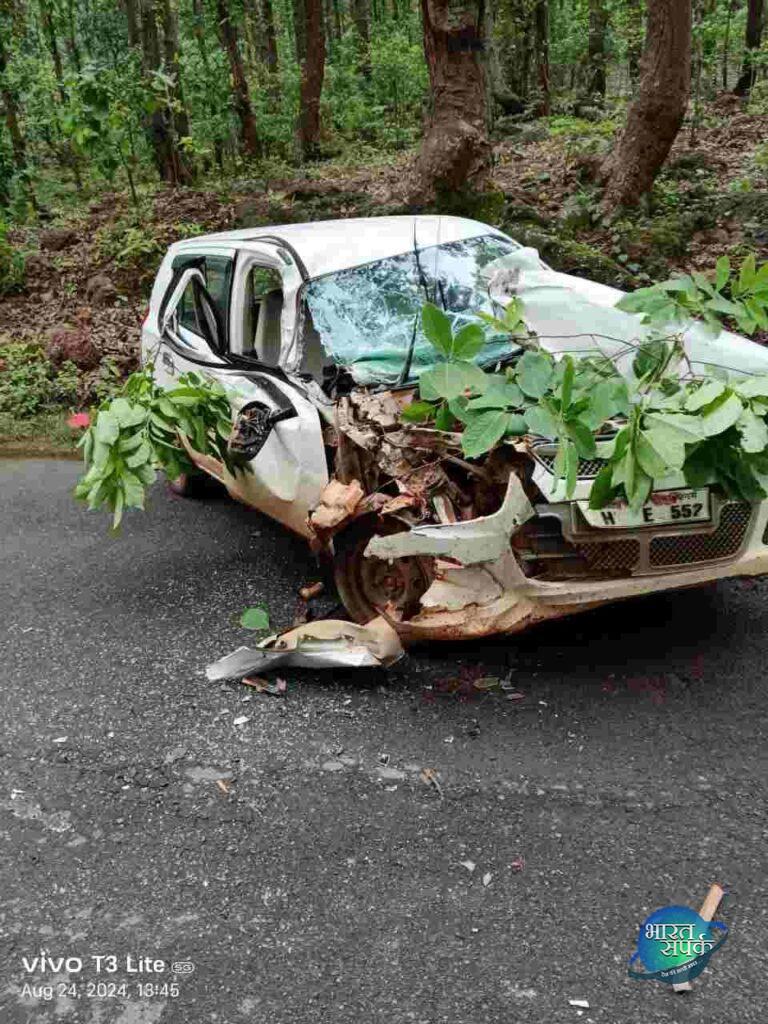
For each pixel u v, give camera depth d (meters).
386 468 3.79
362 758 3.47
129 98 11.57
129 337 9.55
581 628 4.33
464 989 2.47
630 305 3.67
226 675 4.05
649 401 3.14
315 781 3.36
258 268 5.25
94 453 4.61
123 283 10.83
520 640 4.24
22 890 2.93
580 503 3.59
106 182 16.22
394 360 4.36
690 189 10.67
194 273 5.76
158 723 3.77
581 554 3.65
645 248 9.39
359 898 2.81
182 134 15.21
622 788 3.23
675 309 3.61
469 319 4.57
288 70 18.72
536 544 3.65
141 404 4.64
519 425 3.26
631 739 3.50
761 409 2.99
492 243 5.34
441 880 2.86
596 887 2.80
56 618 4.80
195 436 4.66
